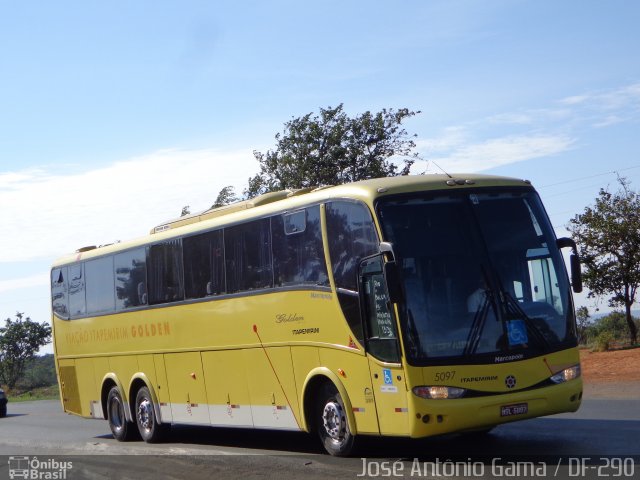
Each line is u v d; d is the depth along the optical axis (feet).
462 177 38.24
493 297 35.63
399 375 34.91
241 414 46.50
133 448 53.78
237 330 46.39
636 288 100.58
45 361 353.72
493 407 34.42
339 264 38.73
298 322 41.52
